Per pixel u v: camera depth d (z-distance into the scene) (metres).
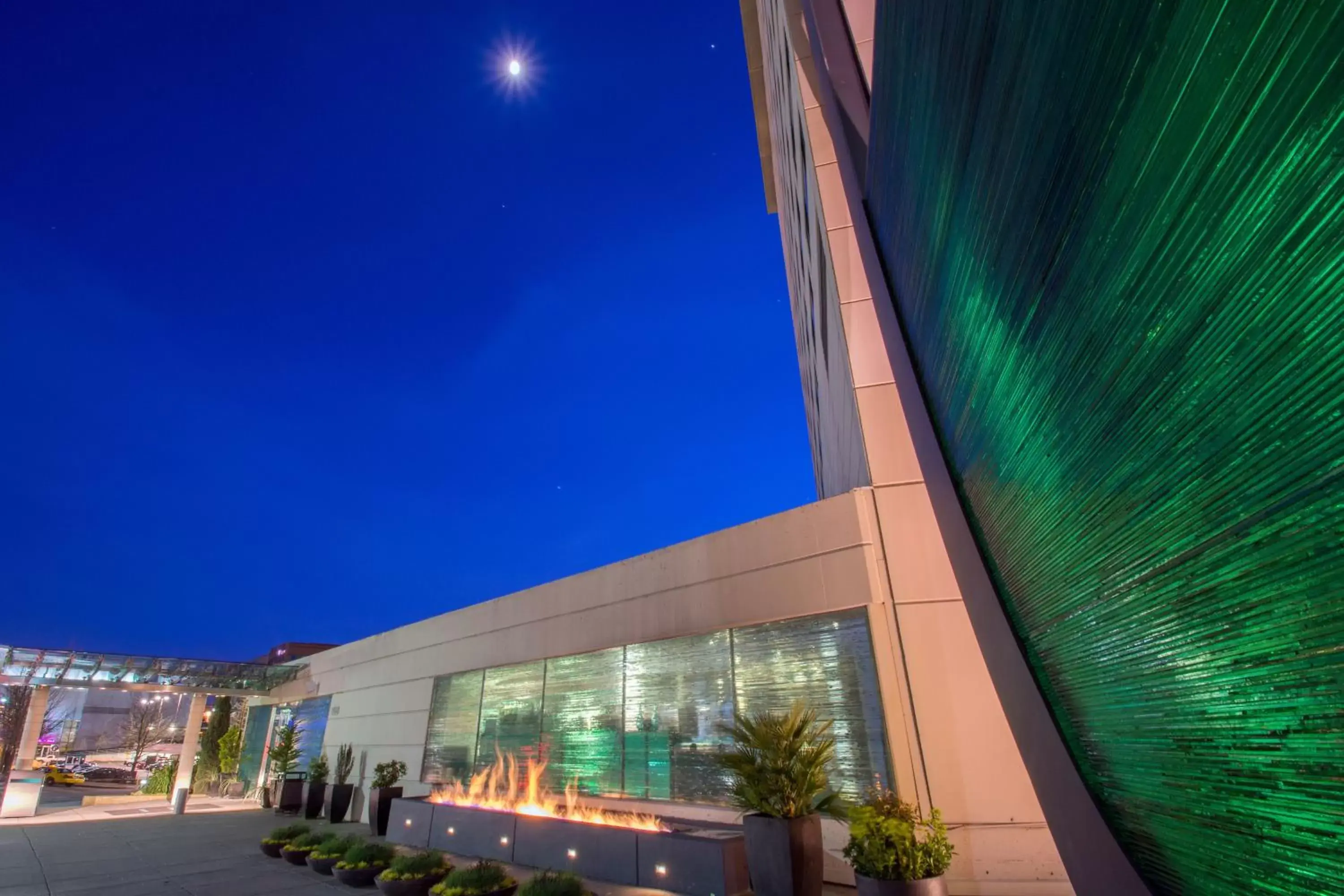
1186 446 1.72
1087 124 1.85
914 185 3.71
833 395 11.34
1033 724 3.34
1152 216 1.65
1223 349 1.50
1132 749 2.39
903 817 5.42
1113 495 2.14
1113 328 1.93
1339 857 1.45
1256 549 1.54
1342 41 1.08
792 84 12.70
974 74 2.58
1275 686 1.57
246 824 15.60
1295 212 1.25
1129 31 1.59
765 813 6.16
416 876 7.35
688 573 9.52
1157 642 2.07
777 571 8.38
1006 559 3.43
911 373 4.52
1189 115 1.45
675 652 9.41
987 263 2.81
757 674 8.27
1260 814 1.72
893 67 3.76
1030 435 2.71
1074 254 2.06
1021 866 6.00
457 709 13.66
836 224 10.09
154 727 57.28
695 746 8.77
